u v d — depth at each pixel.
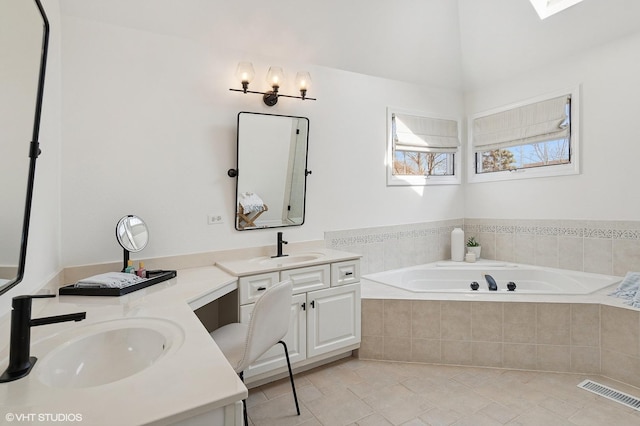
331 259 2.46
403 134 3.48
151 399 0.77
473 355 2.54
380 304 2.63
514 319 2.48
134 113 2.21
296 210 2.86
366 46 2.98
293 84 2.82
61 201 2.00
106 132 2.12
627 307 2.26
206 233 2.47
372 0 2.68
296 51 2.77
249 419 1.93
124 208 2.19
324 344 2.44
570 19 2.80
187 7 2.24
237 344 1.73
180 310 1.41
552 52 3.07
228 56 2.53
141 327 1.23
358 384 2.30
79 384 1.07
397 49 3.13
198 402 0.77
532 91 3.32
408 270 3.43
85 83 2.06
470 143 3.89
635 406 2.01
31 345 1.07
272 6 2.44
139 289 1.77
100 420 0.70
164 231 2.32
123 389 0.81
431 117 3.68
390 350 2.63
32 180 1.21
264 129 2.67
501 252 3.66
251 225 2.64
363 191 3.25
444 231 3.83
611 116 2.84
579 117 3.02
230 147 2.55
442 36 3.24
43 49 1.28
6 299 1.15
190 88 2.39
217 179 2.51
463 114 3.93
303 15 2.57
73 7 2.00
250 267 2.24
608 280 2.79
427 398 2.13
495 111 3.63
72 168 2.03
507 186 3.59
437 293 2.70
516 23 3.01
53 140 1.84
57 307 1.45
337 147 3.08
